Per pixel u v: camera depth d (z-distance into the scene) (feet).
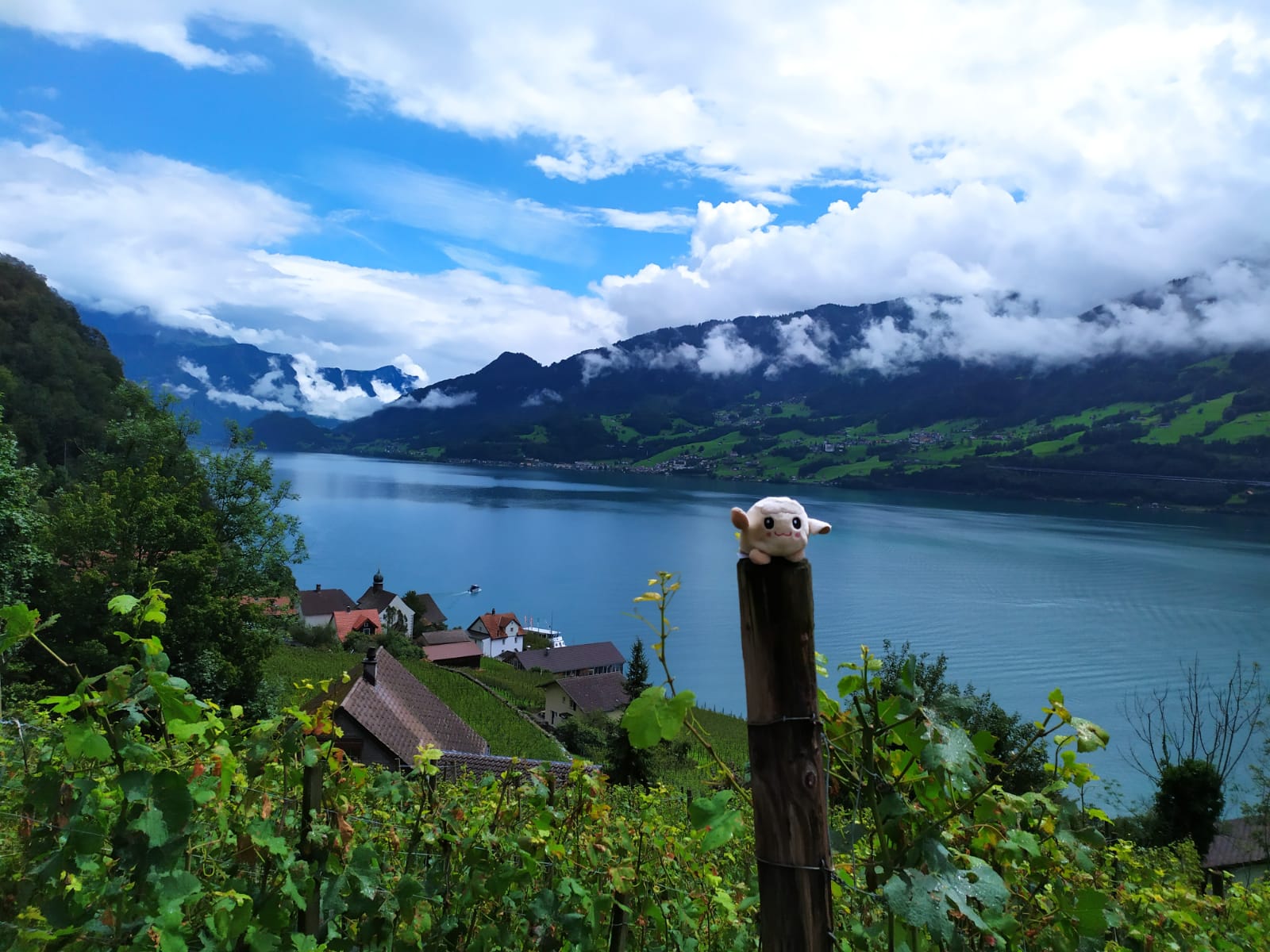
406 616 349.61
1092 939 10.02
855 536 652.48
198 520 103.24
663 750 75.25
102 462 132.16
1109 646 314.14
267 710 103.60
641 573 507.71
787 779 8.21
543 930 12.46
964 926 9.57
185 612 95.55
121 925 8.47
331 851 10.62
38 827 8.64
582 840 13.07
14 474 82.94
